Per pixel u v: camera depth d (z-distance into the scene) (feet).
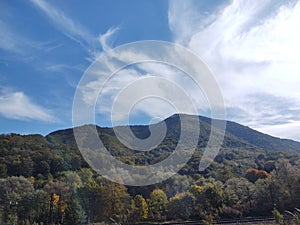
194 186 67.92
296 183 75.00
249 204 72.64
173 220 63.98
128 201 61.98
